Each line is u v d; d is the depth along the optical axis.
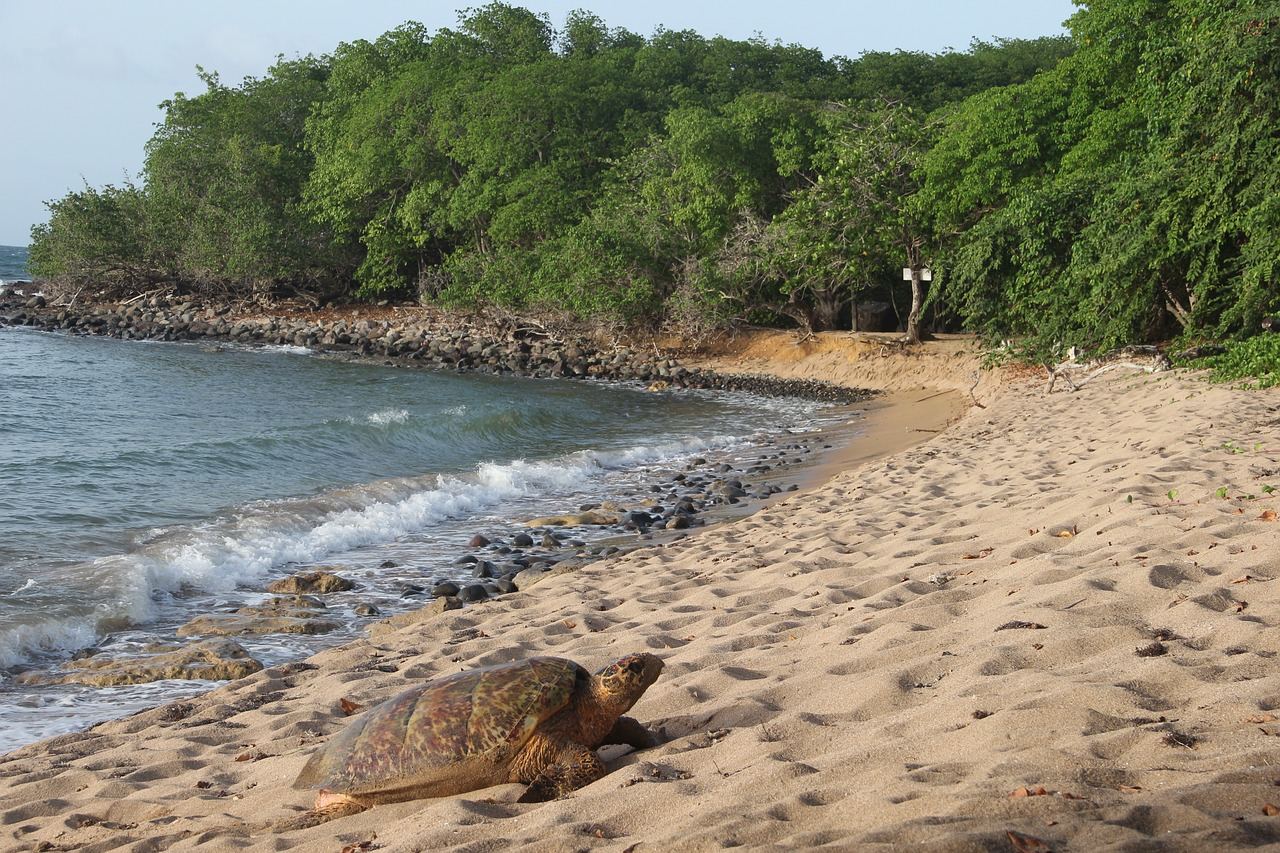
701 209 35.97
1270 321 18.53
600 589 9.12
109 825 4.97
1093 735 3.75
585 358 37.31
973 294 25.41
